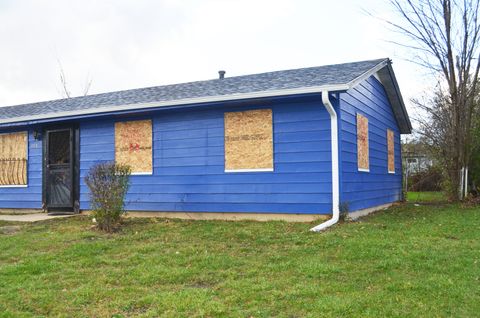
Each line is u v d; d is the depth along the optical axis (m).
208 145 9.71
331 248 6.09
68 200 11.66
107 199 8.09
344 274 4.87
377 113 12.16
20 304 4.13
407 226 7.98
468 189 13.91
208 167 9.69
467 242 6.40
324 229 7.58
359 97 10.40
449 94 14.31
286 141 8.90
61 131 11.86
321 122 8.60
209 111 9.73
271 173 9.02
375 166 11.73
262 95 8.62
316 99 8.66
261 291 4.32
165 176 10.20
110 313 3.87
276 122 9.02
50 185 11.95
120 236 7.49
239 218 9.31
